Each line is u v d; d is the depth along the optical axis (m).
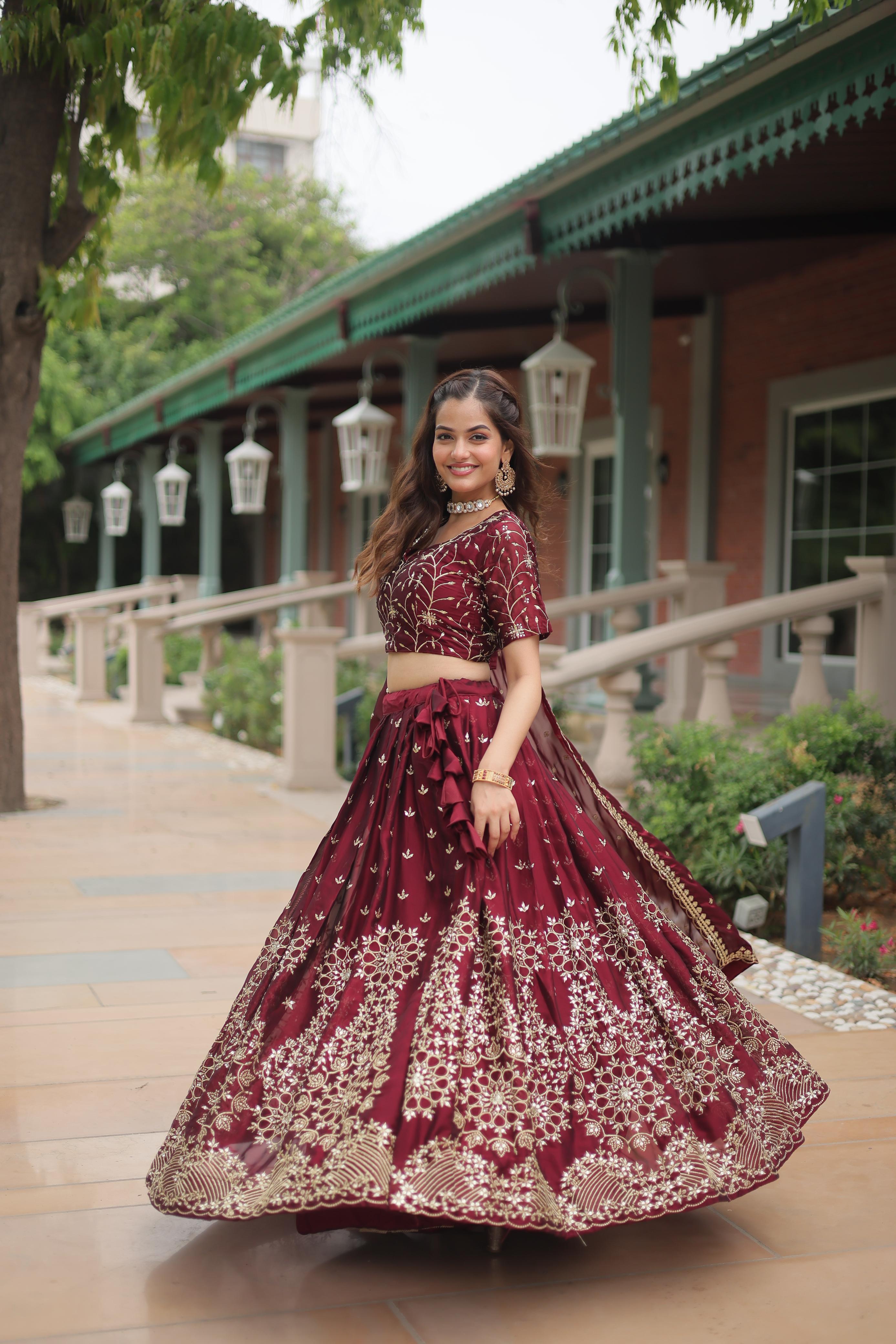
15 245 6.50
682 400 12.35
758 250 9.50
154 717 11.70
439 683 2.35
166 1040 3.35
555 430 7.59
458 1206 1.94
